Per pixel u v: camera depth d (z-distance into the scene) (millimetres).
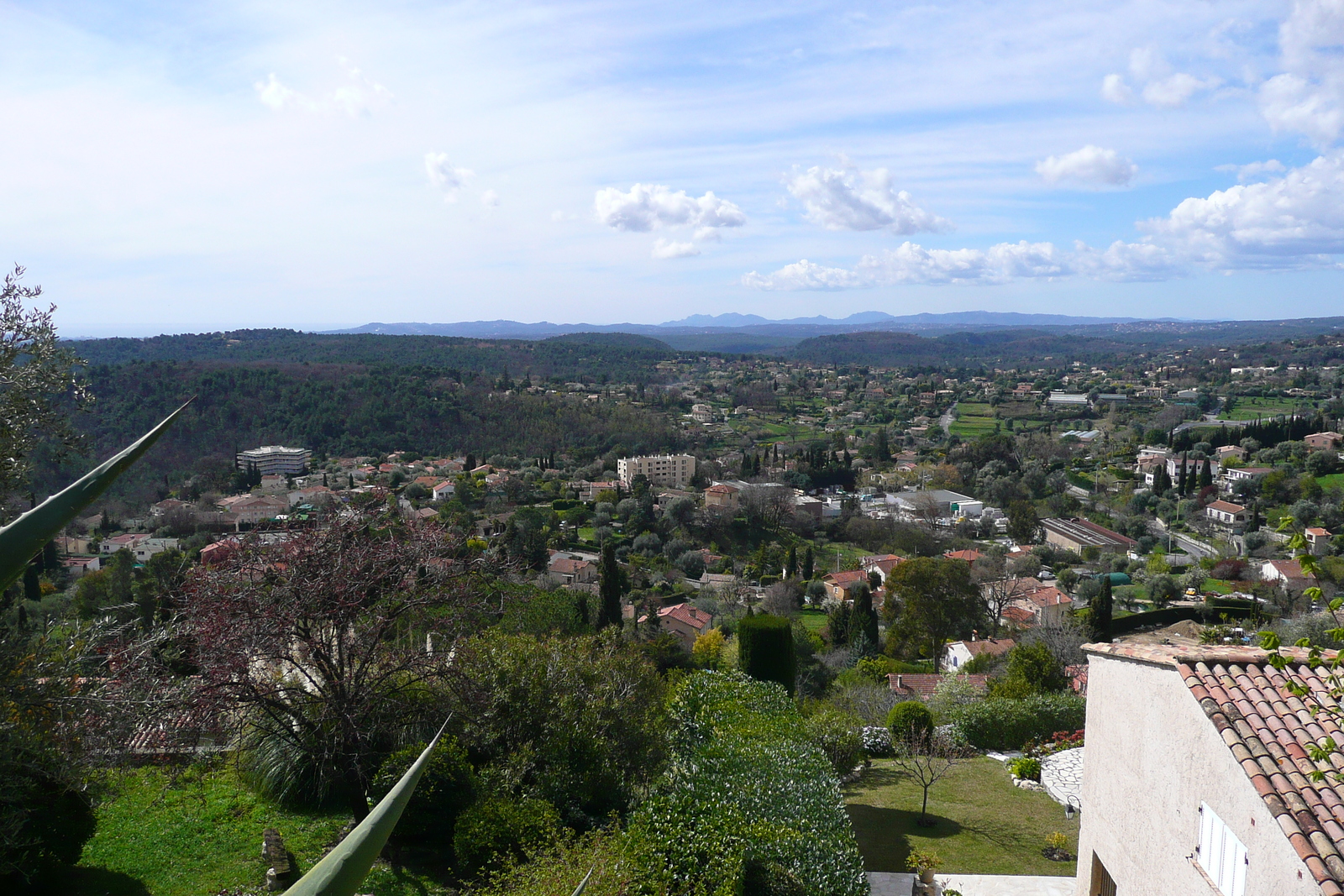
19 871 8609
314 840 10875
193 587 10055
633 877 8281
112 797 9609
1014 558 68250
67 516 1170
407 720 11969
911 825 14531
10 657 7348
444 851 11250
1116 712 9125
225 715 10266
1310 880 5879
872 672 33094
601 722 13391
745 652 20969
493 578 12203
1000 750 20156
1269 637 6109
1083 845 9953
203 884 9789
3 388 8562
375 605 10875
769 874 8883
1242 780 6777
